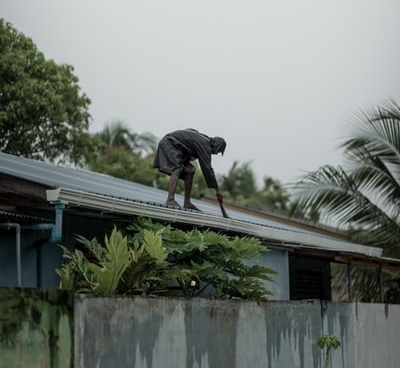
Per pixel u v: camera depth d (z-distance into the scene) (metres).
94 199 10.07
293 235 14.55
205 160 13.59
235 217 17.28
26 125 28.83
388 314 15.78
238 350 10.54
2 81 28.64
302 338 12.24
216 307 10.16
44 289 7.66
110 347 8.37
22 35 29.73
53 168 14.88
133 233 12.41
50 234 10.75
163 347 9.13
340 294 24.09
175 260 11.10
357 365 14.04
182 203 15.17
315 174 20.56
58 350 7.76
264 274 12.63
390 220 20.36
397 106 20.41
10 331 7.30
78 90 30.81
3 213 10.04
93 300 8.19
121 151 37.88
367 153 20.42
